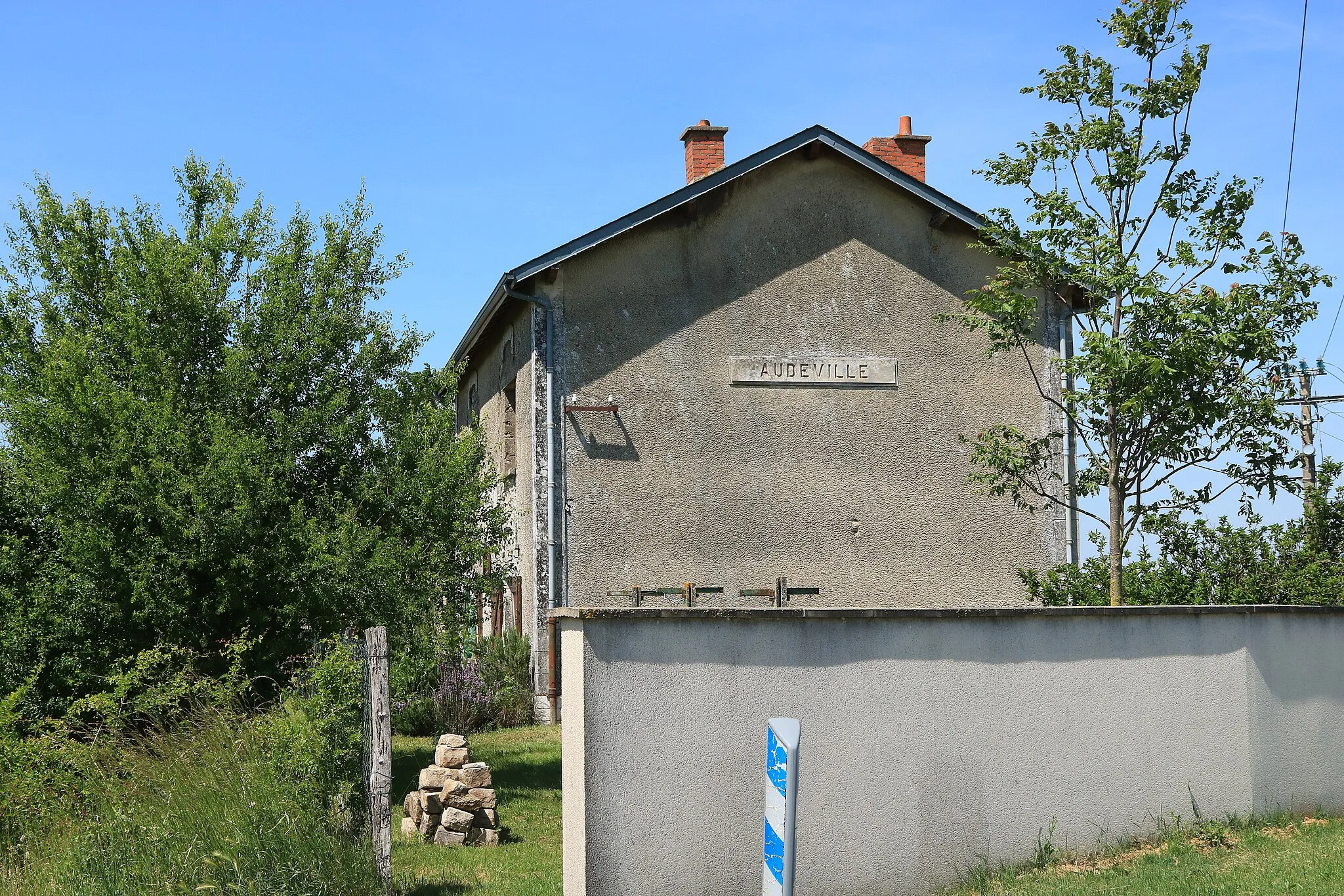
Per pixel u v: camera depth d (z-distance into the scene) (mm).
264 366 11672
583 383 16141
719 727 6664
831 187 17047
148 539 10438
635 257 16453
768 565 16234
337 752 7438
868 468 16625
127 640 10516
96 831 7344
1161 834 7863
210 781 7418
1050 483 17016
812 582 16297
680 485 16203
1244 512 10922
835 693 6949
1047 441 12016
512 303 17281
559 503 15930
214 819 7059
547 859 8531
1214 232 10703
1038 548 16906
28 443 10766
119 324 11586
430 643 11484
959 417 16938
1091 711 7707
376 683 7223
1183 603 10586
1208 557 10820
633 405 16234
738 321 16594
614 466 16094
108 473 10477
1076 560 16969
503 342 19328
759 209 16828
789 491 16406
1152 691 7957
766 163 16562
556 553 15852
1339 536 10953
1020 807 7391
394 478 11641
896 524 16578
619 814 6438
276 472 11031
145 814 7266
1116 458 10922
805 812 6844
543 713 15984
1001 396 17094
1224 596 10586
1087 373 10797
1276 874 7039
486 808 9219
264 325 11656
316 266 12078
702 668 6672
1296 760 8602
